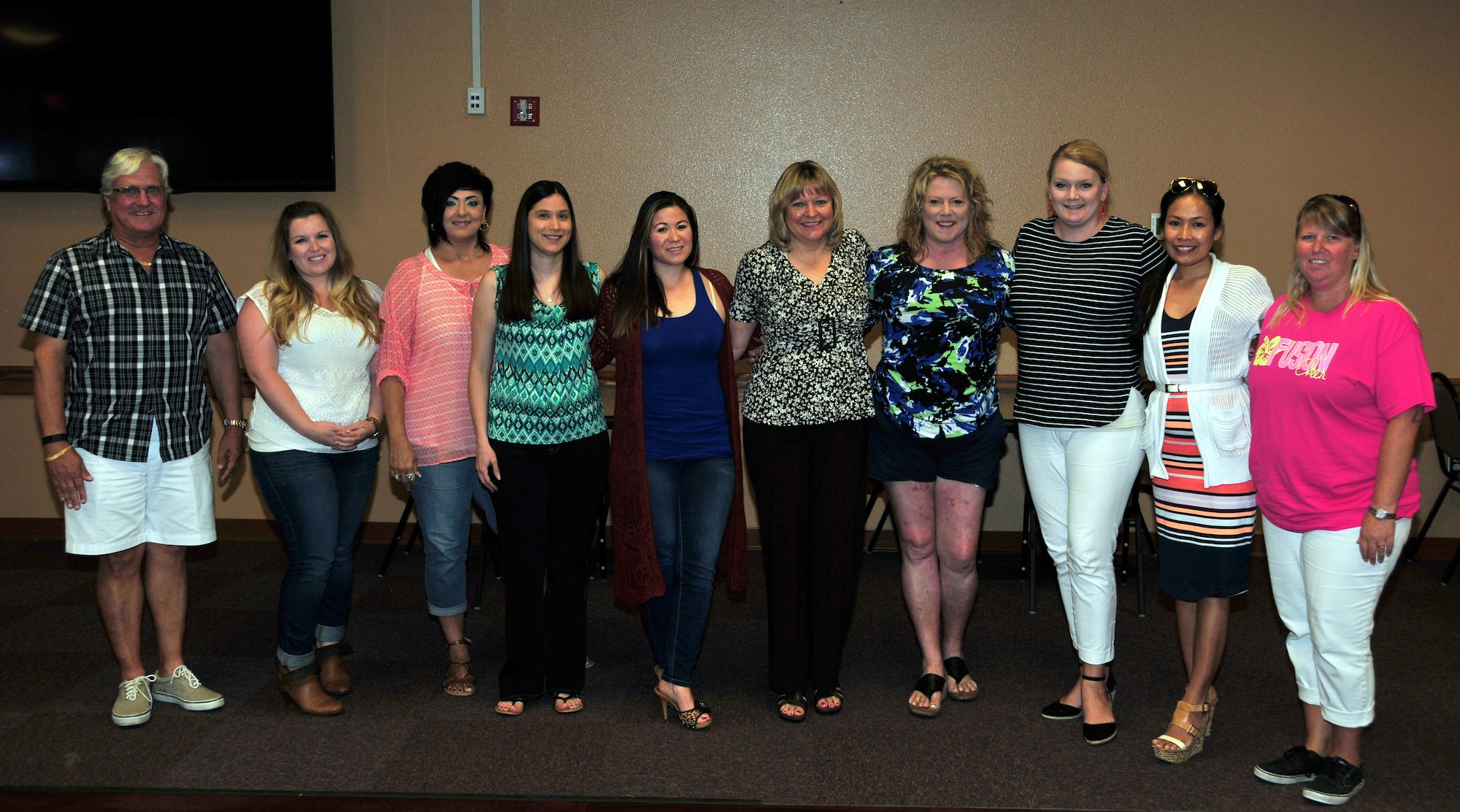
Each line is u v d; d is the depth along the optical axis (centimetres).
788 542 271
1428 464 438
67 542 264
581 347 265
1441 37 422
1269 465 233
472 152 448
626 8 440
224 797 235
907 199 262
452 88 445
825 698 279
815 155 445
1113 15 430
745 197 449
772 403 263
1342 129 429
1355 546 221
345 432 272
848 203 447
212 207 452
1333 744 237
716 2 439
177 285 269
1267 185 434
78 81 432
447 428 277
